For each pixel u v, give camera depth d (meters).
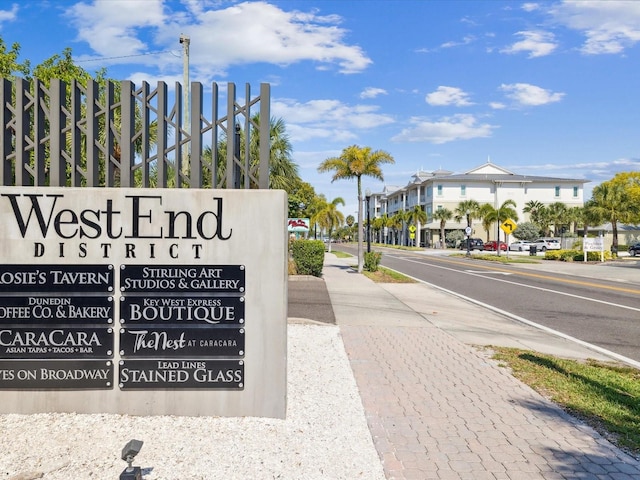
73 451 4.06
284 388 4.87
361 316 11.39
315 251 19.97
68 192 4.83
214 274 4.84
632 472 3.95
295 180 27.69
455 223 74.38
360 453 4.18
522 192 75.19
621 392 6.11
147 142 4.98
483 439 4.52
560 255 39.16
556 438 4.58
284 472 3.80
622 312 13.33
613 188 46.56
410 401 5.51
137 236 4.83
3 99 4.90
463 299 15.59
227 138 4.96
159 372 4.82
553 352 8.57
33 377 4.79
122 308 4.81
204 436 4.39
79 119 5.04
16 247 4.80
